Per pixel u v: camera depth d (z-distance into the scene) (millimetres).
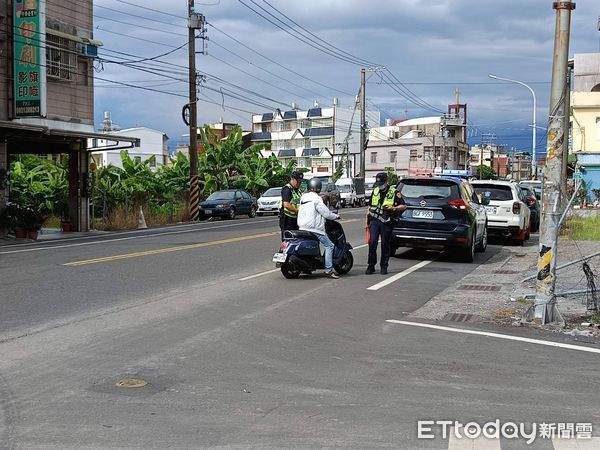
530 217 23266
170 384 6031
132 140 25312
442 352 7262
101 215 28578
